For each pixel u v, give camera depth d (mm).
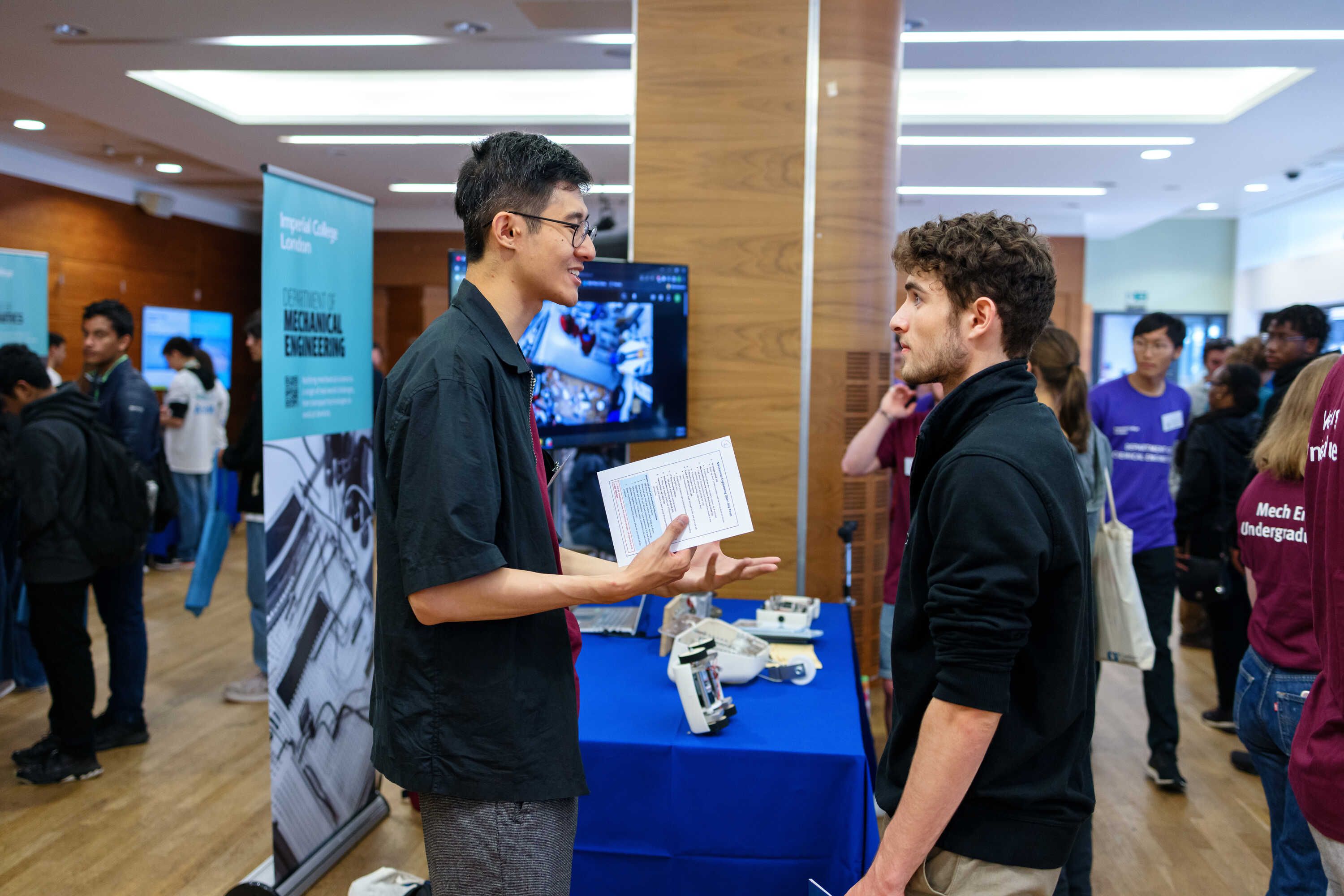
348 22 4750
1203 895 2594
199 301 9641
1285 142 7051
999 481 1090
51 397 3209
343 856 2717
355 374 2848
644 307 3166
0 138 7031
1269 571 1831
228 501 7488
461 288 1334
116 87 5789
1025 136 6930
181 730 3729
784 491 3467
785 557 3477
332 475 2709
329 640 2686
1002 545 1074
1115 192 9258
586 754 1850
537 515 1322
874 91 3453
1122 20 4559
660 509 1460
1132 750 3635
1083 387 2596
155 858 2729
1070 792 1159
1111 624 2684
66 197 7848
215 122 6598
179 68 5430
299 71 5555
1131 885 2643
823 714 1997
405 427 1217
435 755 1258
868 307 3521
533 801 1284
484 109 6957
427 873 2635
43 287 5250
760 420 3453
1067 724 1147
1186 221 12594
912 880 1207
